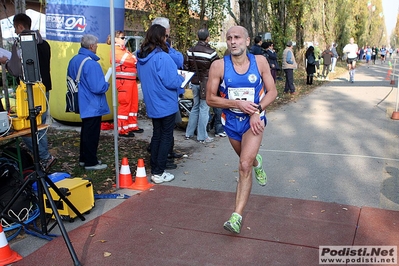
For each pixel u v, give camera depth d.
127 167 5.30
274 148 7.17
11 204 3.79
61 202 4.19
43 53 5.56
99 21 8.00
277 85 17.34
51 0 8.17
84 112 5.66
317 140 7.74
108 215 4.39
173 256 3.53
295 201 4.73
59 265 3.42
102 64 8.14
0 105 4.41
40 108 3.69
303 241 3.75
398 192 4.48
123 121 7.95
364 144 7.38
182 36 10.91
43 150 5.77
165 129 5.40
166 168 6.05
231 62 3.71
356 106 11.70
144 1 10.85
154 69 5.21
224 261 3.44
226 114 3.91
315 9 28.16
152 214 4.41
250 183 3.75
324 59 21.25
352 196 4.89
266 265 3.36
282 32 20.23
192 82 7.46
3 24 10.70
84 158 5.94
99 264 3.42
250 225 4.10
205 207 4.59
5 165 4.31
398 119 7.44
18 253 3.63
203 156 6.76
